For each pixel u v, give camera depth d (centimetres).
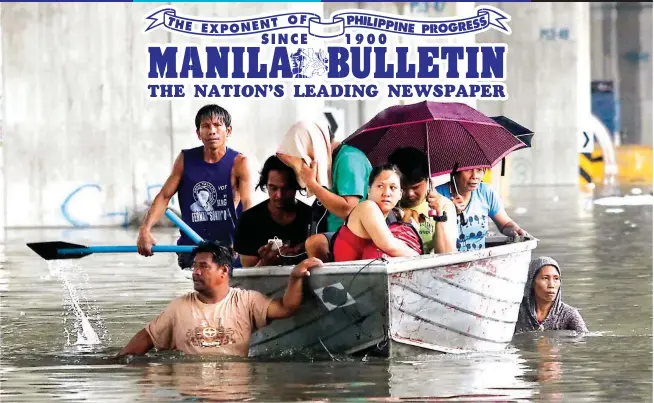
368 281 1044
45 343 1223
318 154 1159
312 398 946
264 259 1151
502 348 1161
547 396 959
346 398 945
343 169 1162
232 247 1259
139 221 2817
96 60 2834
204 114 1342
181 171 1356
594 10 7938
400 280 1048
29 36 2836
